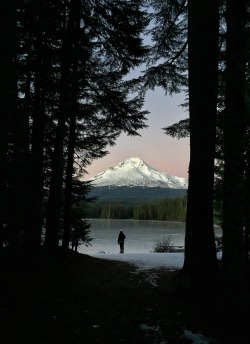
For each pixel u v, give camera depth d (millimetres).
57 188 11602
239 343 5402
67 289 7371
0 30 5949
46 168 13062
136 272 10773
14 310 5602
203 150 7930
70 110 11711
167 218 166500
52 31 9664
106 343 5016
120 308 6445
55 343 4789
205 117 8023
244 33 5730
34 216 8984
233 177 6090
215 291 7348
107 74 11750
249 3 6355
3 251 7840
